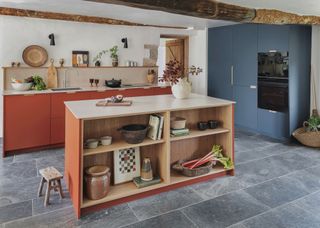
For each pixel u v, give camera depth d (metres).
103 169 2.52
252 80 4.99
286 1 2.96
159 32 5.79
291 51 4.24
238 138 4.72
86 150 2.36
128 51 5.47
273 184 2.89
